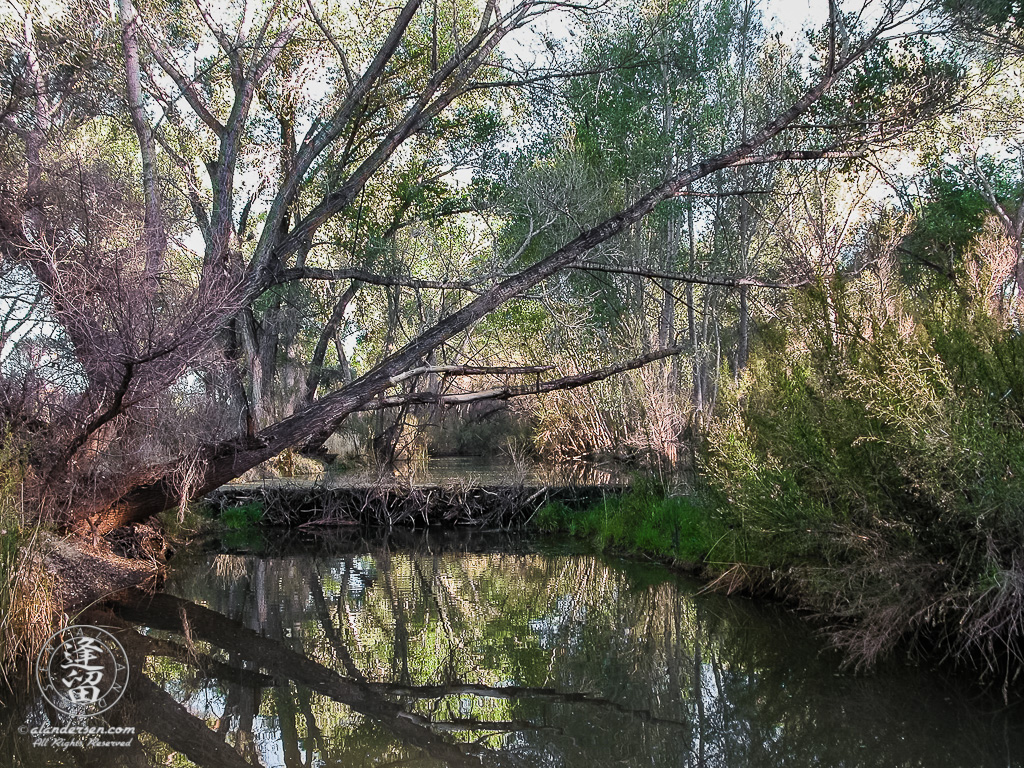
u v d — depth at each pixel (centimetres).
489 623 761
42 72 822
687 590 850
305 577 988
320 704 553
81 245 729
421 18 1555
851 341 614
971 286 636
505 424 2386
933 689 514
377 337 2339
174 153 1252
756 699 533
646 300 1711
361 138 1602
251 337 1800
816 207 1252
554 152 1545
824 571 619
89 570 808
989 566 484
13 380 753
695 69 1290
